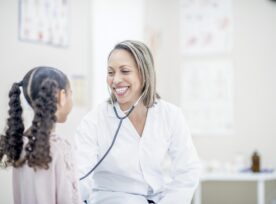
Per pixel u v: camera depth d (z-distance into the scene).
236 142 3.41
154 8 3.54
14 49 2.49
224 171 3.15
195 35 3.54
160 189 1.72
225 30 3.45
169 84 3.61
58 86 1.32
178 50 3.59
